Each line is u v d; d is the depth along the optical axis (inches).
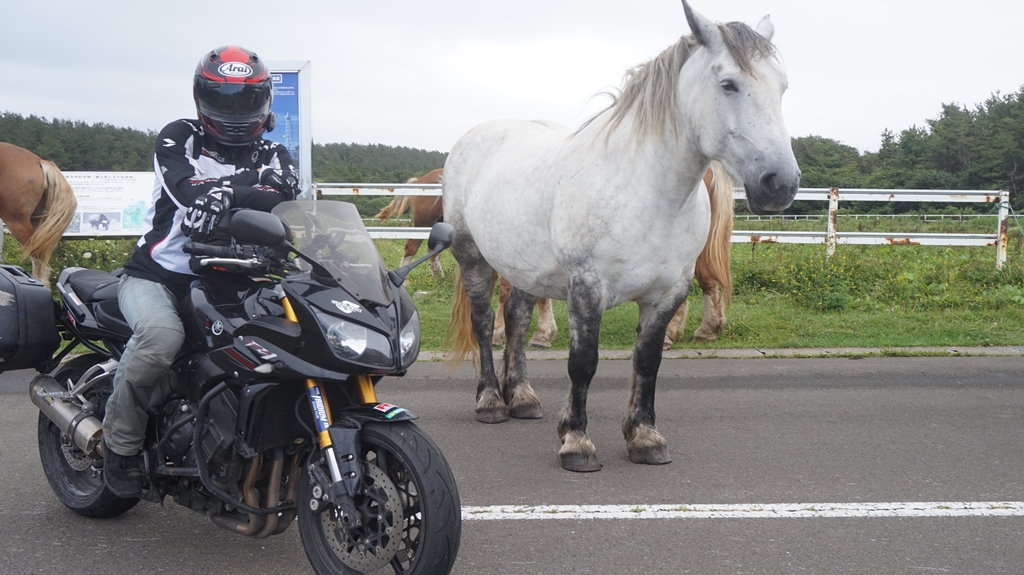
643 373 183.9
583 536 139.3
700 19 159.5
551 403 233.1
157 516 151.4
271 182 126.7
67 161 1594.5
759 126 151.9
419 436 112.1
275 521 121.6
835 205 424.8
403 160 2074.3
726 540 137.2
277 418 117.4
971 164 2155.5
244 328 115.6
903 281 391.2
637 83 171.8
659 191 168.1
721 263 288.8
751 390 244.4
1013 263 422.9
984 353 291.1
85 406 143.9
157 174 130.3
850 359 284.7
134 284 131.1
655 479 169.3
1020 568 126.3
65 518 150.2
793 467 175.9
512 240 197.3
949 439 195.3
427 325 343.0
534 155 200.4
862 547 134.1
